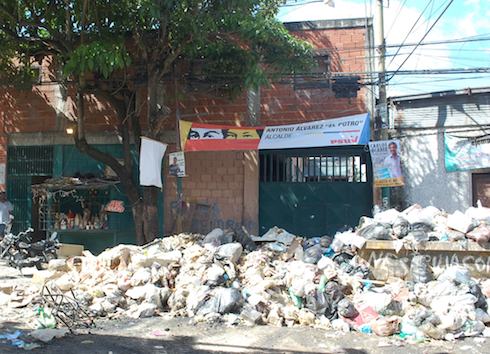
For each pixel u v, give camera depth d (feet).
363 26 40.60
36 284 27.84
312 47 36.91
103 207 41.29
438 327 19.90
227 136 37.14
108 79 37.14
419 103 39.88
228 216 41.06
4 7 32.83
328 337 19.84
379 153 36.47
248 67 35.12
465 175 38.40
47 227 40.96
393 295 22.70
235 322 21.70
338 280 23.56
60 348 17.76
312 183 40.37
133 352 17.67
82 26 32.53
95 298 24.25
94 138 43.45
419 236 25.21
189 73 37.99
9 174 45.39
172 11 30.86
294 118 40.60
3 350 17.13
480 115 38.55
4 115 45.70
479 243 24.38
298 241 31.76
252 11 34.42
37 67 44.73
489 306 21.88
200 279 24.73
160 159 34.96
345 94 40.09
